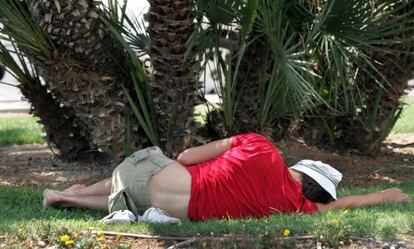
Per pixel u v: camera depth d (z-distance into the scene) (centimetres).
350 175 1467
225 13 1250
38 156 1650
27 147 1848
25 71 1471
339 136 1642
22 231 939
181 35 1221
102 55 1262
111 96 1293
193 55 1255
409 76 1549
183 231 937
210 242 881
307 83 1240
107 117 1288
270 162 1012
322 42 1300
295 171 1052
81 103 1279
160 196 1005
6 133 2036
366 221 955
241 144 1030
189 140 1285
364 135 1616
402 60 1501
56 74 1259
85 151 1541
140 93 1270
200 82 1330
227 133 1384
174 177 1009
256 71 1358
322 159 1558
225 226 938
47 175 1437
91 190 1100
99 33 1245
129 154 1310
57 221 1002
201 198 1001
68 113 1517
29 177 1418
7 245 909
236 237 906
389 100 1566
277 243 880
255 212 1006
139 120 1281
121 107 1302
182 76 1251
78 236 918
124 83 1321
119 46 1303
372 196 1089
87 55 1240
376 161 1599
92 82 1267
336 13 1288
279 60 1259
